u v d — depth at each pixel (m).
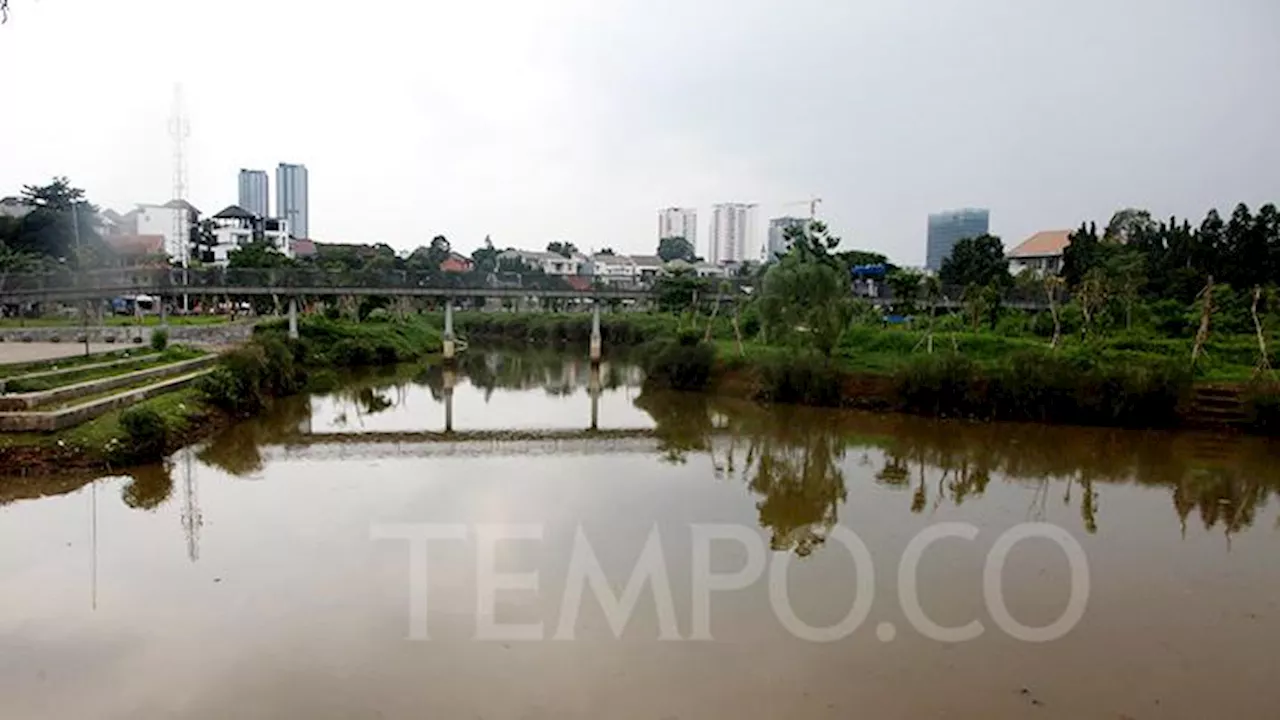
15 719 9.18
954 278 63.66
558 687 10.01
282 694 9.76
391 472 21.41
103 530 15.84
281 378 36.84
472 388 43.34
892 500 19.27
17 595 12.59
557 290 52.34
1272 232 52.50
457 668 10.44
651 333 62.03
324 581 13.28
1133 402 28.64
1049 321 42.12
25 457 19.50
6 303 48.19
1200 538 16.59
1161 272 52.59
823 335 35.34
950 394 31.33
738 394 37.72
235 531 15.85
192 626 11.56
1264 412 27.44
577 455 24.38
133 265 60.03
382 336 57.12
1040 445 26.17
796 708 9.62
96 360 29.86
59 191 66.69
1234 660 11.11
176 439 23.52
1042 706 9.79
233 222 95.50
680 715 9.43
